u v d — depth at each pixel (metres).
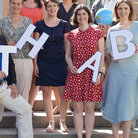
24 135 4.30
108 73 4.47
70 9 5.04
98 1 5.21
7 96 4.17
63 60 4.72
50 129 4.76
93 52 4.36
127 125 4.38
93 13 5.20
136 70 4.31
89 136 4.52
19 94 4.29
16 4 4.45
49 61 4.67
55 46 4.65
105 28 4.74
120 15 4.36
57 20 4.71
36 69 4.70
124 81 4.31
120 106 4.29
